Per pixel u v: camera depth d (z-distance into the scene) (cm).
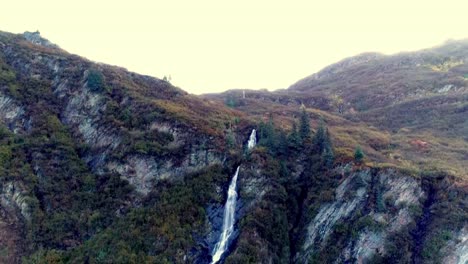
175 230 5800
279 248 6012
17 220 5878
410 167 6844
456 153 8281
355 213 6100
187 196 6334
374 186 6303
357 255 5728
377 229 5803
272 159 7119
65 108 8025
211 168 6912
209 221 6256
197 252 5841
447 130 10162
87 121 7694
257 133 8369
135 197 6481
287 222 6366
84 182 6581
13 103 7588
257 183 6688
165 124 7500
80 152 7200
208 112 9044
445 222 5606
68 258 5512
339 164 6812
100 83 8250
